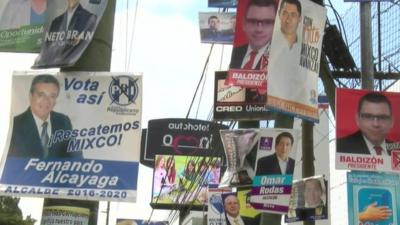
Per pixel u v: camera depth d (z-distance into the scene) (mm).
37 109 8227
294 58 11109
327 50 16031
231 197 18781
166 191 34844
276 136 11742
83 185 7922
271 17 12414
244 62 12469
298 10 11258
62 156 8055
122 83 8250
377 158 13945
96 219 7871
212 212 22750
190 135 34375
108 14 8375
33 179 7984
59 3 8461
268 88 10602
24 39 9125
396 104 14203
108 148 8062
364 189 13828
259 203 11398
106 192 7871
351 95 14164
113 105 8180
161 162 34938
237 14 12547
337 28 15336
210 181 28203
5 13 9227
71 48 8242
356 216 13719
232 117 18516
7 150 8125
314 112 11367
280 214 11609
